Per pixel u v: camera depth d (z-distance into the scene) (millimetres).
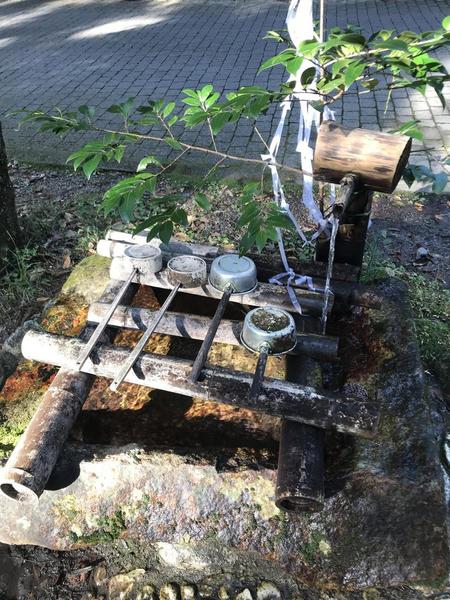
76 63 7348
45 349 1820
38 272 3105
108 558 1859
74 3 10820
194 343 2328
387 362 2053
